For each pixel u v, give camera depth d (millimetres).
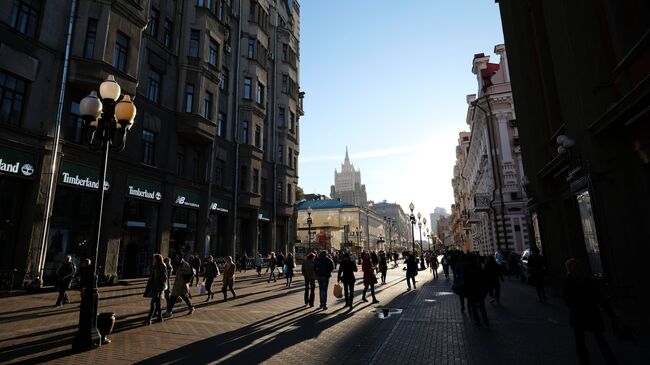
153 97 21562
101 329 7137
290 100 39750
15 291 13234
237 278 23609
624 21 8500
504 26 19094
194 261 18328
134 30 18891
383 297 14188
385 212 152250
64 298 11797
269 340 7289
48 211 14773
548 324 8516
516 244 28719
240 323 9078
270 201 35094
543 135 14805
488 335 7504
